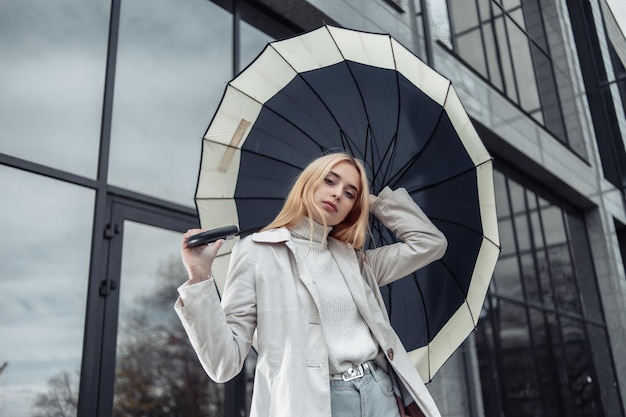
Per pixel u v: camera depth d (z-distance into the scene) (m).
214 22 5.63
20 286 3.67
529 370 7.77
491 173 2.54
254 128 2.66
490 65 9.38
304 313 1.76
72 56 4.39
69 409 3.64
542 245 9.57
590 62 13.10
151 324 4.20
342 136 2.68
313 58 2.77
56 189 4.00
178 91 5.04
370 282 2.12
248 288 1.78
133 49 4.84
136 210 4.40
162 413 4.04
